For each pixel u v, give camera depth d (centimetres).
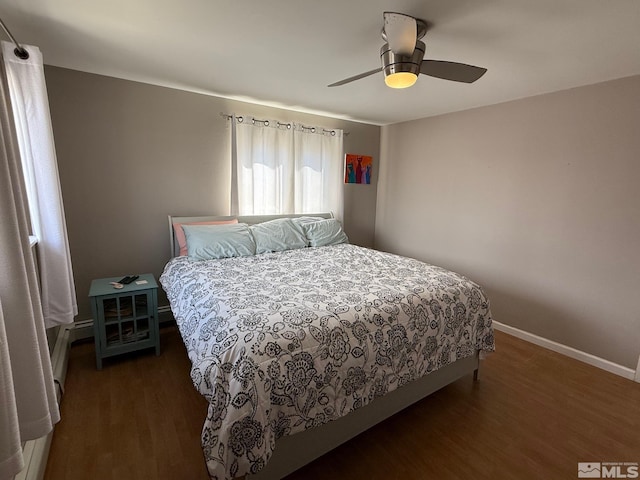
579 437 182
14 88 165
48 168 179
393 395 176
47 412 107
